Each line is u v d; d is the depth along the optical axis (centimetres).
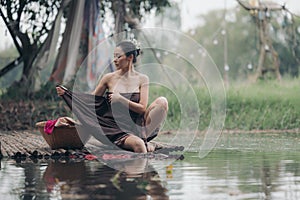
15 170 581
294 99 1397
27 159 689
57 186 476
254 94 1464
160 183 487
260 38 1716
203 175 534
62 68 1427
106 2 1536
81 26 1416
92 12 1425
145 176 528
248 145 868
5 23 1433
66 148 761
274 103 1410
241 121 1316
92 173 550
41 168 596
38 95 1425
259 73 1723
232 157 693
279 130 1278
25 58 1467
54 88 1422
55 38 1405
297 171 559
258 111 1358
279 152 754
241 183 487
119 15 1460
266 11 1669
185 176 528
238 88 1541
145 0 1612
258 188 462
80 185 479
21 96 1427
